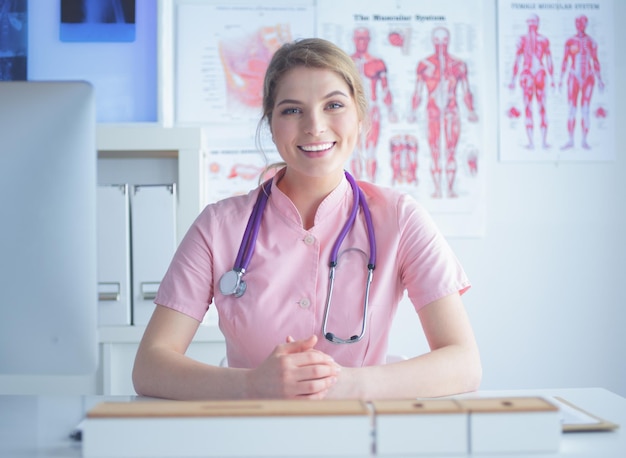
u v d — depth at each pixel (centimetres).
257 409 71
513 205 217
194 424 69
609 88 219
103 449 69
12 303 80
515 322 217
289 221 125
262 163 213
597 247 219
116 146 179
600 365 218
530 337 217
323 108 124
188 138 179
